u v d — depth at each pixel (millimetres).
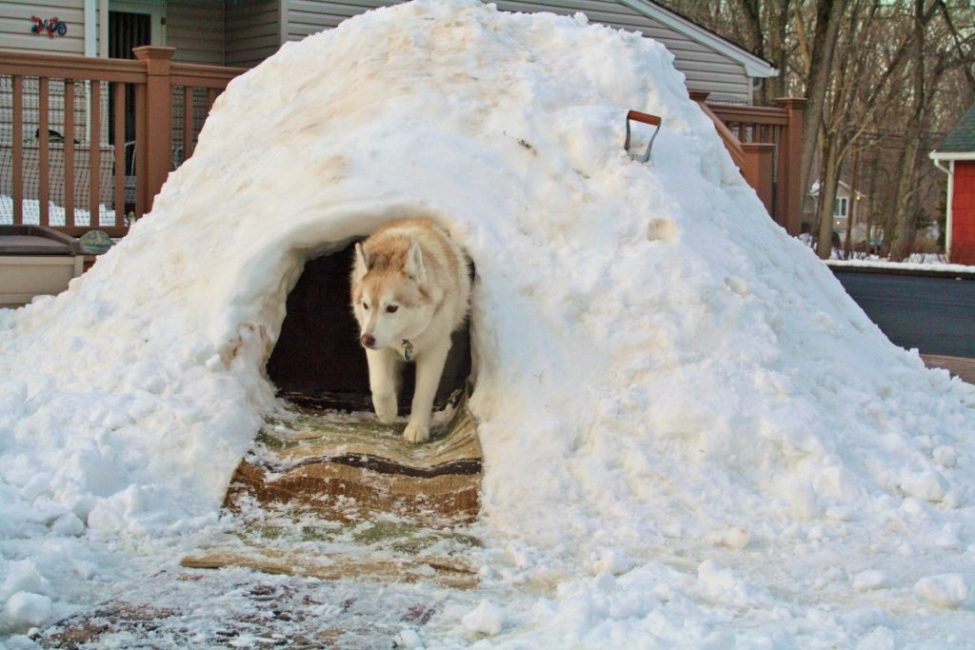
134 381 6070
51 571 4449
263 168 7410
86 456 5320
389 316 5746
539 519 5211
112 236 9797
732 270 6703
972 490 5668
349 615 4129
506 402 5922
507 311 6211
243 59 18078
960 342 13328
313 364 7918
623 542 5008
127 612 4105
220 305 6359
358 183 6723
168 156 9898
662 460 5582
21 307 8523
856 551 4961
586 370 6020
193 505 5332
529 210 6711
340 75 8234
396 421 6457
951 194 35281
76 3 15414
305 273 7938
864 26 41406
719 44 21266
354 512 5316
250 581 4461
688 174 7293
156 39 18344
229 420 5812
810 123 32344
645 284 6348
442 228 6562
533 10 18766
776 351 6211
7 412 6000
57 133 14344
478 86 7598
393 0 17625
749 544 5016
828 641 3799
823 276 7957
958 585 4363
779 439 5656
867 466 5742
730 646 3662
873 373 6844
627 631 3787
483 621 3980
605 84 7832
